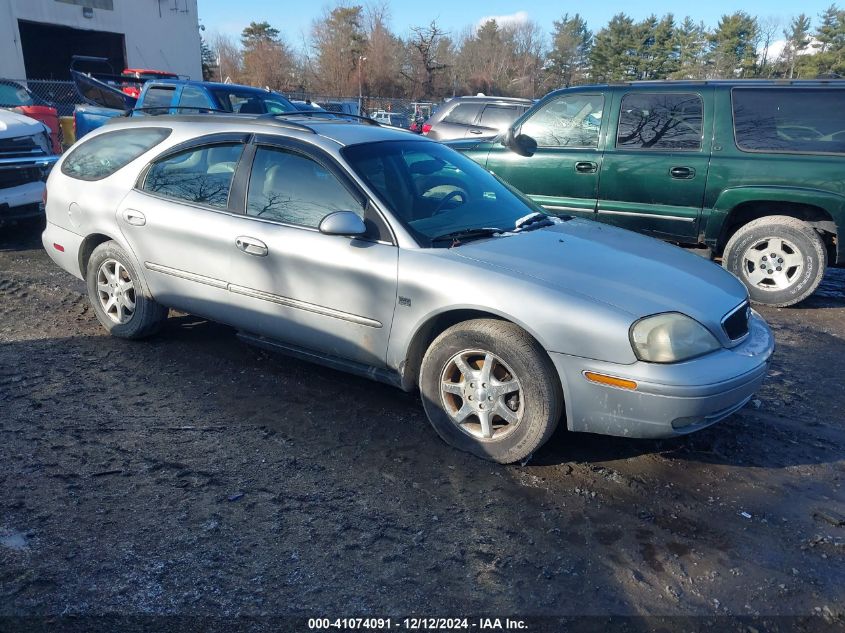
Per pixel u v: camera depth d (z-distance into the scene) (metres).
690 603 2.64
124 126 5.16
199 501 3.17
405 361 3.79
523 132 7.71
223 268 4.36
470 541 2.96
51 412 3.97
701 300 3.48
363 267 3.79
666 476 3.53
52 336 5.21
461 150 8.15
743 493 3.40
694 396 3.19
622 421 3.29
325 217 3.73
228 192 4.40
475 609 2.58
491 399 3.54
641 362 3.21
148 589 2.61
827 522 3.18
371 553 2.87
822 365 5.17
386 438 3.84
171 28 31.36
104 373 4.56
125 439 3.71
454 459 3.63
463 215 4.13
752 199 6.54
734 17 65.06
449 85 53.22
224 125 4.61
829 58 59.31
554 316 3.30
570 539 3.00
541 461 3.63
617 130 7.16
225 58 63.19
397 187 4.05
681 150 6.85
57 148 9.00
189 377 4.55
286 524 3.03
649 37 67.12
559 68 72.12
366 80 53.28
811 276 6.45
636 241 4.24
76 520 2.99
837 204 6.27
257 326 4.36
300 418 4.04
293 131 4.29
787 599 2.68
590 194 7.34
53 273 6.99
